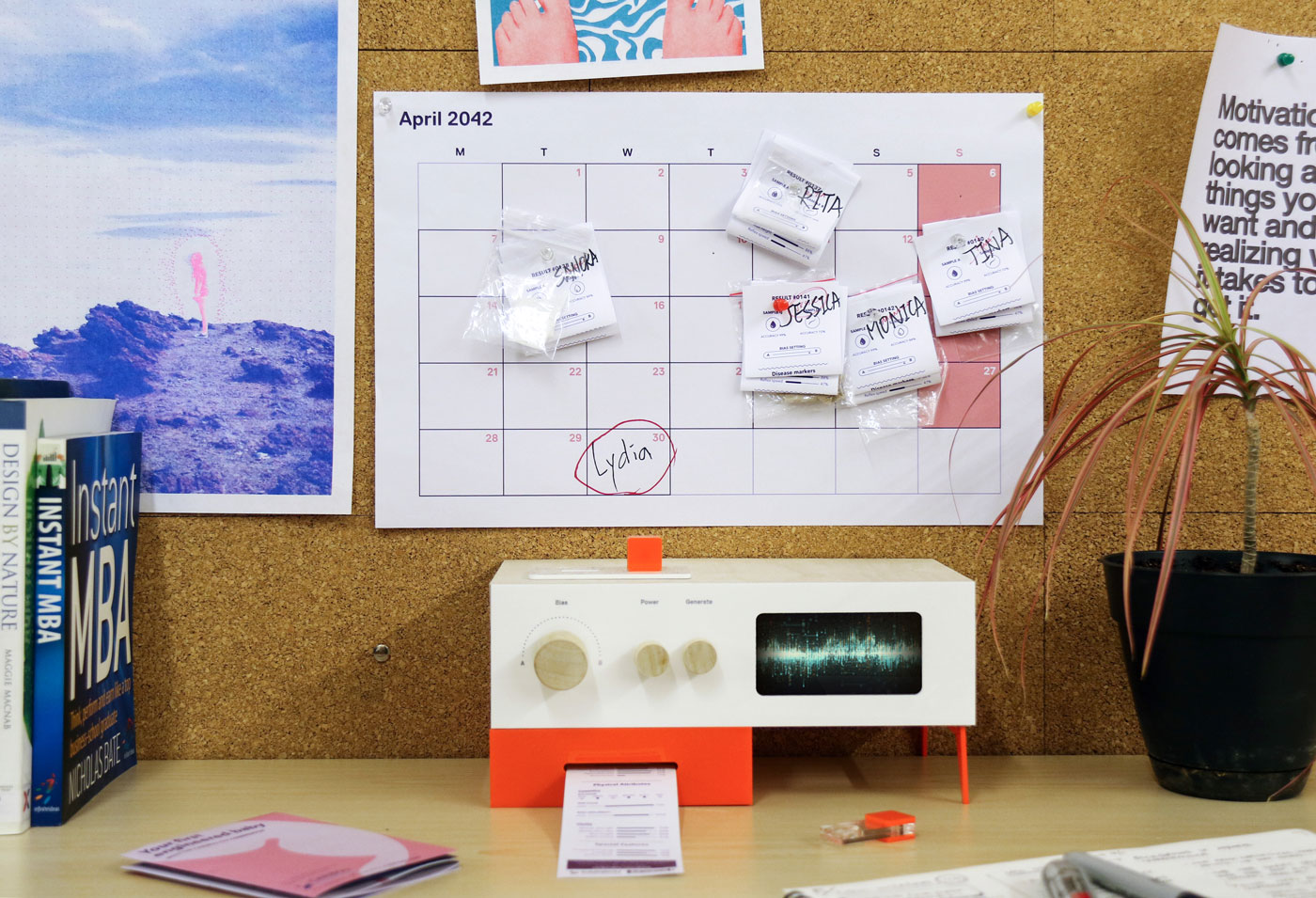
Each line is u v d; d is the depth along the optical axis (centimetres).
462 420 85
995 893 56
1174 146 86
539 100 85
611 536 86
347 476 84
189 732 84
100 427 80
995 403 86
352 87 84
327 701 85
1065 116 86
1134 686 75
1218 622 68
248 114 84
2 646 68
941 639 71
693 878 60
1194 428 63
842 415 86
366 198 84
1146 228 86
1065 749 87
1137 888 54
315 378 85
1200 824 68
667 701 71
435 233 84
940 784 78
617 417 85
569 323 84
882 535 86
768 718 71
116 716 78
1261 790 72
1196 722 71
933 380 85
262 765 83
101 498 75
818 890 56
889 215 85
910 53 85
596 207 85
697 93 85
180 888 58
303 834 66
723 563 81
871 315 85
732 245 85
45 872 61
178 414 84
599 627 70
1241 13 86
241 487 84
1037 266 86
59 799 69
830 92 85
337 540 85
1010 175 86
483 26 84
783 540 86
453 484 85
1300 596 67
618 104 85
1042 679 86
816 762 84
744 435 86
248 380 84
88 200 84
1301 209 86
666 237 85
